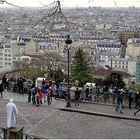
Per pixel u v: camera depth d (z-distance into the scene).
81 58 77.06
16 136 18.28
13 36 190.62
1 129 19.70
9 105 19.27
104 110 29.12
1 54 194.38
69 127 23.98
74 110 28.22
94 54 188.38
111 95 32.59
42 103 30.62
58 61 100.94
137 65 170.62
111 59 190.25
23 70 92.44
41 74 76.62
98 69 125.81
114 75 51.16
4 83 36.09
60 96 33.38
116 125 24.95
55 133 22.50
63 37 176.88
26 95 33.88
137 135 22.72
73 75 74.19
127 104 31.59
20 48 190.75
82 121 25.62
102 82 50.31
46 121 25.09
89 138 21.72
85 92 32.84
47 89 32.19
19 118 25.47
